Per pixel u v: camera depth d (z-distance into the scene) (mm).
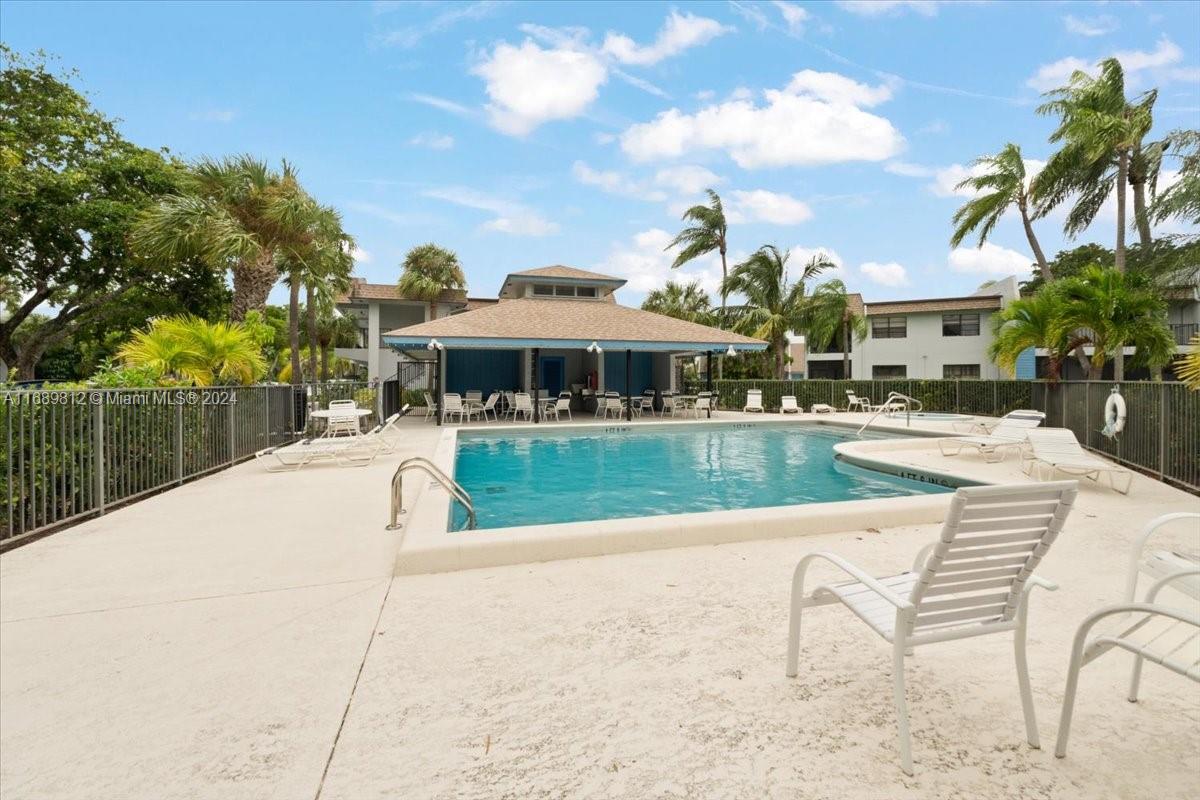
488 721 2459
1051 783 2072
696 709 2547
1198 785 2057
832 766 2162
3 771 2146
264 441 11992
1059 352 15289
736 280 29516
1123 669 2904
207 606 3734
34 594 3934
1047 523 2359
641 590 4027
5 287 24625
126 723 2445
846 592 2740
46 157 20828
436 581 4223
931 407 24422
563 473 10922
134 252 17984
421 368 29469
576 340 19172
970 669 2904
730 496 8938
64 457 5750
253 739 2336
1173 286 17969
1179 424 8102
